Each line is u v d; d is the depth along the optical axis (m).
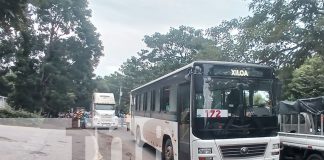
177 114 11.72
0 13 9.81
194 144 10.12
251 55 19.28
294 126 13.95
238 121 10.41
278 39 17.23
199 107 10.25
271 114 10.79
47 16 41.97
